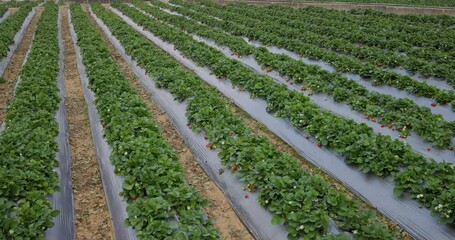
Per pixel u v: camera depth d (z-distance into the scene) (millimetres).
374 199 8289
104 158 10180
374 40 18719
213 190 9055
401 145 8633
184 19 27250
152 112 13383
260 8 32625
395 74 13430
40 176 8078
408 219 7551
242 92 13539
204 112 10766
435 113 11812
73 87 16375
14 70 19266
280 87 12508
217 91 14273
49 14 32719
